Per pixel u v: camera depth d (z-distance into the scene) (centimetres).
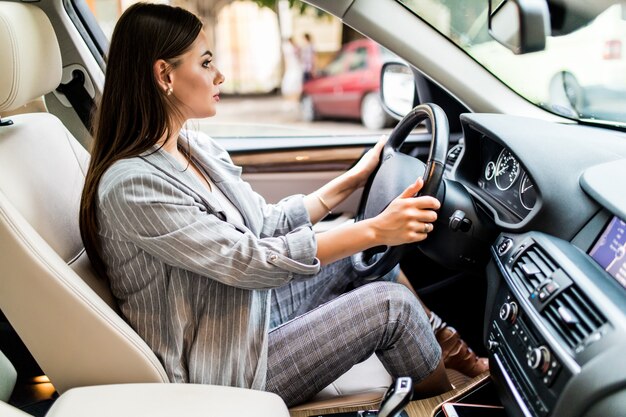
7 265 110
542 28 175
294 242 130
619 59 175
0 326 179
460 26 174
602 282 112
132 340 118
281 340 140
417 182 135
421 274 205
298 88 567
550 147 141
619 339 99
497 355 129
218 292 131
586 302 108
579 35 176
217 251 123
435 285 204
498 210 150
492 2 172
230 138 223
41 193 131
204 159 150
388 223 134
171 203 121
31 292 112
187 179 131
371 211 157
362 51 477
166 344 127
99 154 129
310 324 141
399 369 143
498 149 159
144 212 119
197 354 128
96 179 126
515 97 180
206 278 130
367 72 476
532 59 177
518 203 146
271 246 129
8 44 119
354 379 148
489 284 141
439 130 142
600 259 120
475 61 177
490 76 178
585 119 178
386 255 145
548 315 114
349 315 139
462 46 176
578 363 102
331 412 137
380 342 140
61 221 135
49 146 143
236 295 132
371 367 152
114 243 125
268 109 575
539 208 132
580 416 99
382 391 141
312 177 217
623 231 117
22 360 180
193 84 128
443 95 200
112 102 126
